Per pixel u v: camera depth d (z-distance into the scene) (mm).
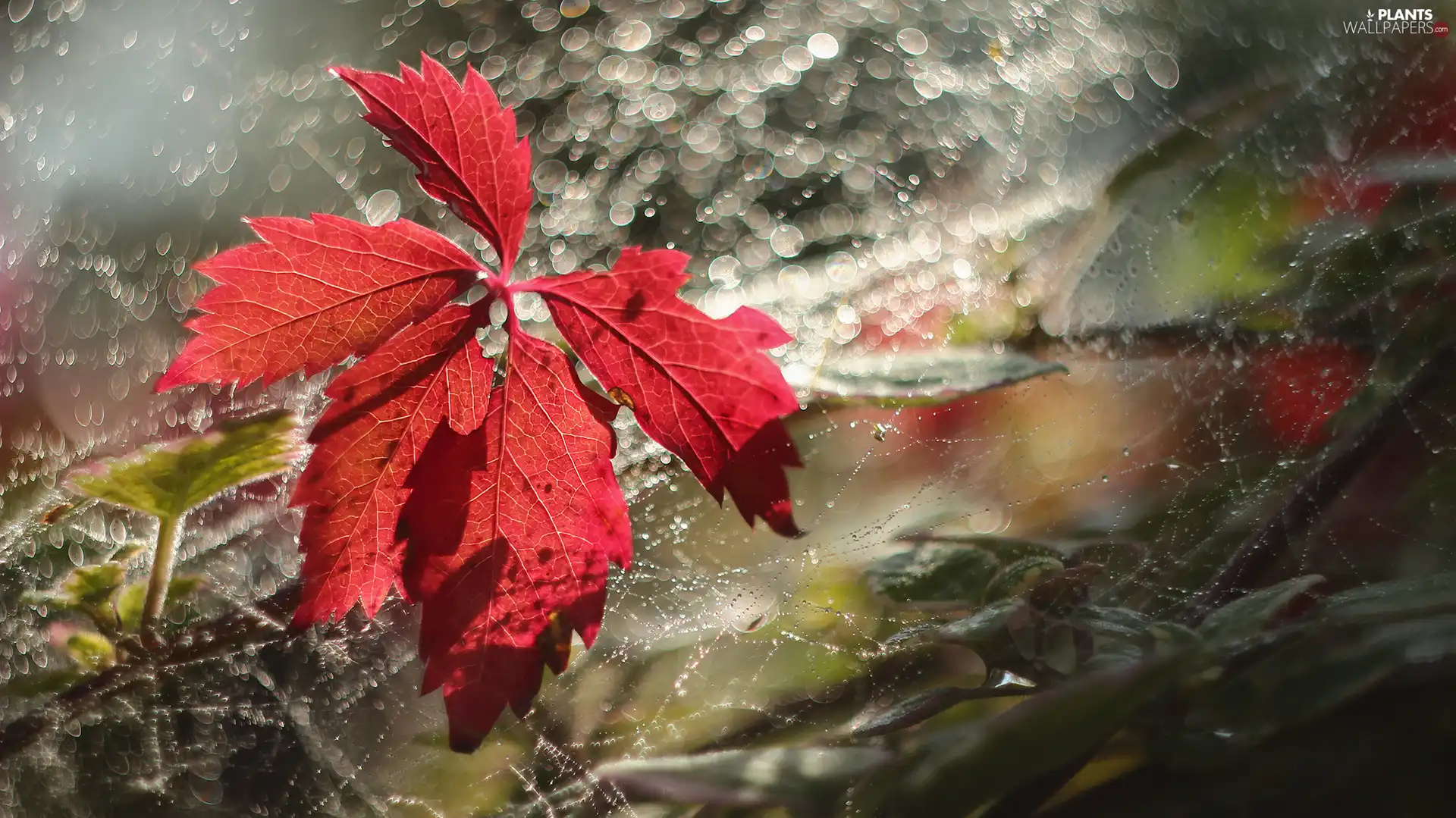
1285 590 340
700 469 364
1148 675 328
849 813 329
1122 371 486
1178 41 887
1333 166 548
